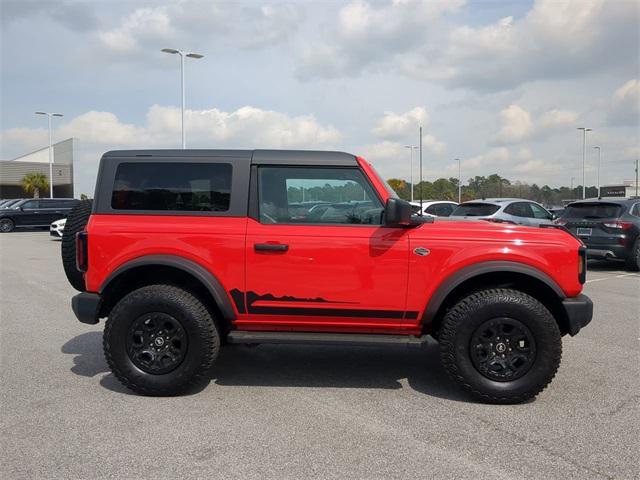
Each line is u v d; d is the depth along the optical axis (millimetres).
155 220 4367
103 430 3660
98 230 4344
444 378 4832
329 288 4289
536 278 4195
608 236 11445
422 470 3115
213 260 4293
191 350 4254
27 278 10805
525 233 4309
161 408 4066
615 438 3551
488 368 4156
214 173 4418
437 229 4324
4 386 4551
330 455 3297
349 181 4395
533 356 4113
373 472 3090
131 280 4598
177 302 4227
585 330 6574
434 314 4262
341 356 5539
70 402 4184
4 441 3484
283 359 5406
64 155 63406
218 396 4344
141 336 4281
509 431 3662
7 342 5965
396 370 5062
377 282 4273
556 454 3320
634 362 5277
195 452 3334
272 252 4270
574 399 4285
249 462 3207
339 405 4152
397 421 3836
